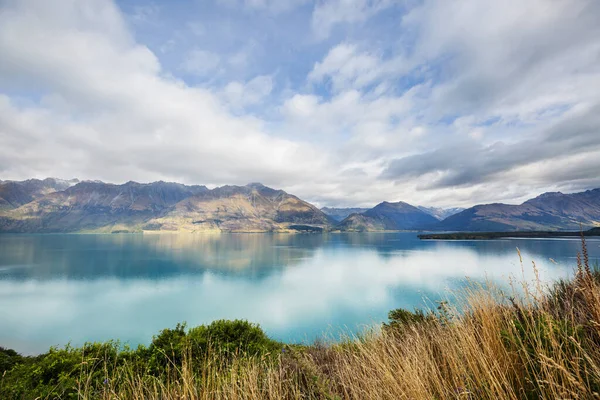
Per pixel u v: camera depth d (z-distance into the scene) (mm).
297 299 67625
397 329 5742
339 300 63938
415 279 80625
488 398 2398
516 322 3250
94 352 5258
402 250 178750
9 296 77625
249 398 3369
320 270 113062
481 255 126688
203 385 3668
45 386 4531
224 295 75125
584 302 3162
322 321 47656
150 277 105812
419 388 2674
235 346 6113
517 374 2658
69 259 154125
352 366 3848
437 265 104562
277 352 5730
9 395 4422
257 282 92750
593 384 2055
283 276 102625
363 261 134125
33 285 91875
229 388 3482
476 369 2656
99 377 4566
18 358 9523
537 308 3232
